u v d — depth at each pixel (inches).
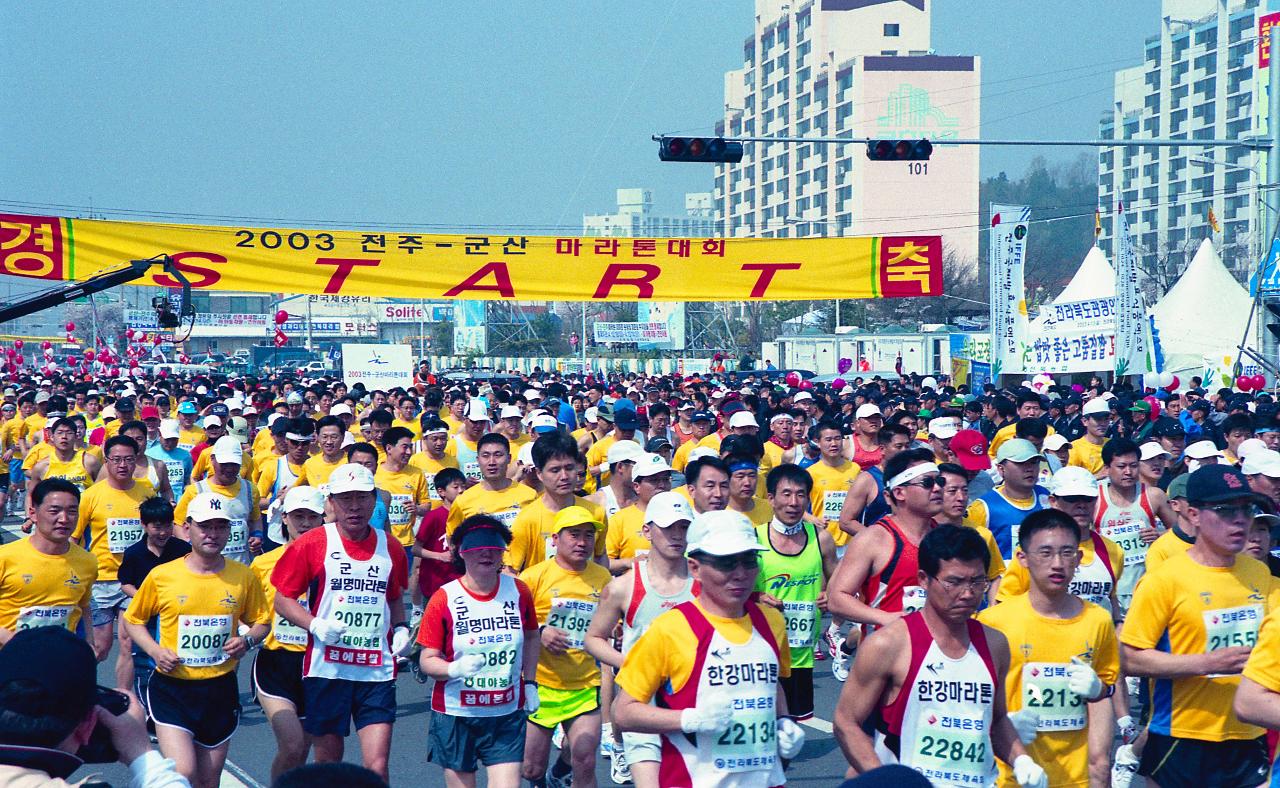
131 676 437.7
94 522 519.2
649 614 329.1
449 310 5007.4
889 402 1072.2
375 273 871.7
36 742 163.2
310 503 407.2
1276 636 252.5
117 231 823.7
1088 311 1123.9
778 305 4365.2
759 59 6210.6
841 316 3858.3
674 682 250.2
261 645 379.2
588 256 898.7
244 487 556.4
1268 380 1301.7
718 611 253.1
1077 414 951.0
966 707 246.4
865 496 522.0
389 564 362.9
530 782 385.7
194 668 356.5
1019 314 1182.9
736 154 910.4
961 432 502.6
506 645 333.7
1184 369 1414.9
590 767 351.9
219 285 842.8
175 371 3218.5
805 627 387.2
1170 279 3981.3
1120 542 474.3
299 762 363.9
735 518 252.2
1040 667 278.1
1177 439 636.7
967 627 250.2
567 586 362.9
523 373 3722.9
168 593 354.9
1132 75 5600.4
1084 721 280.5
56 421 701.9
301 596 358.0
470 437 705.6
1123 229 1097.4
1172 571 299.7
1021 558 340.2
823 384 1680.6
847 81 5516.7
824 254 912.9
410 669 579.8
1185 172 5310.0
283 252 856.3
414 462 669.9
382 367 1305.4
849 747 249.8
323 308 5472.4
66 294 682.2
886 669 247.9
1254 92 4881.9
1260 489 379.2
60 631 172.4
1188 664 290.0
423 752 449.4
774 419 703.7
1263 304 1173.7
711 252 908.6
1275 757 284.5
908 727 247.8
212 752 361.7
